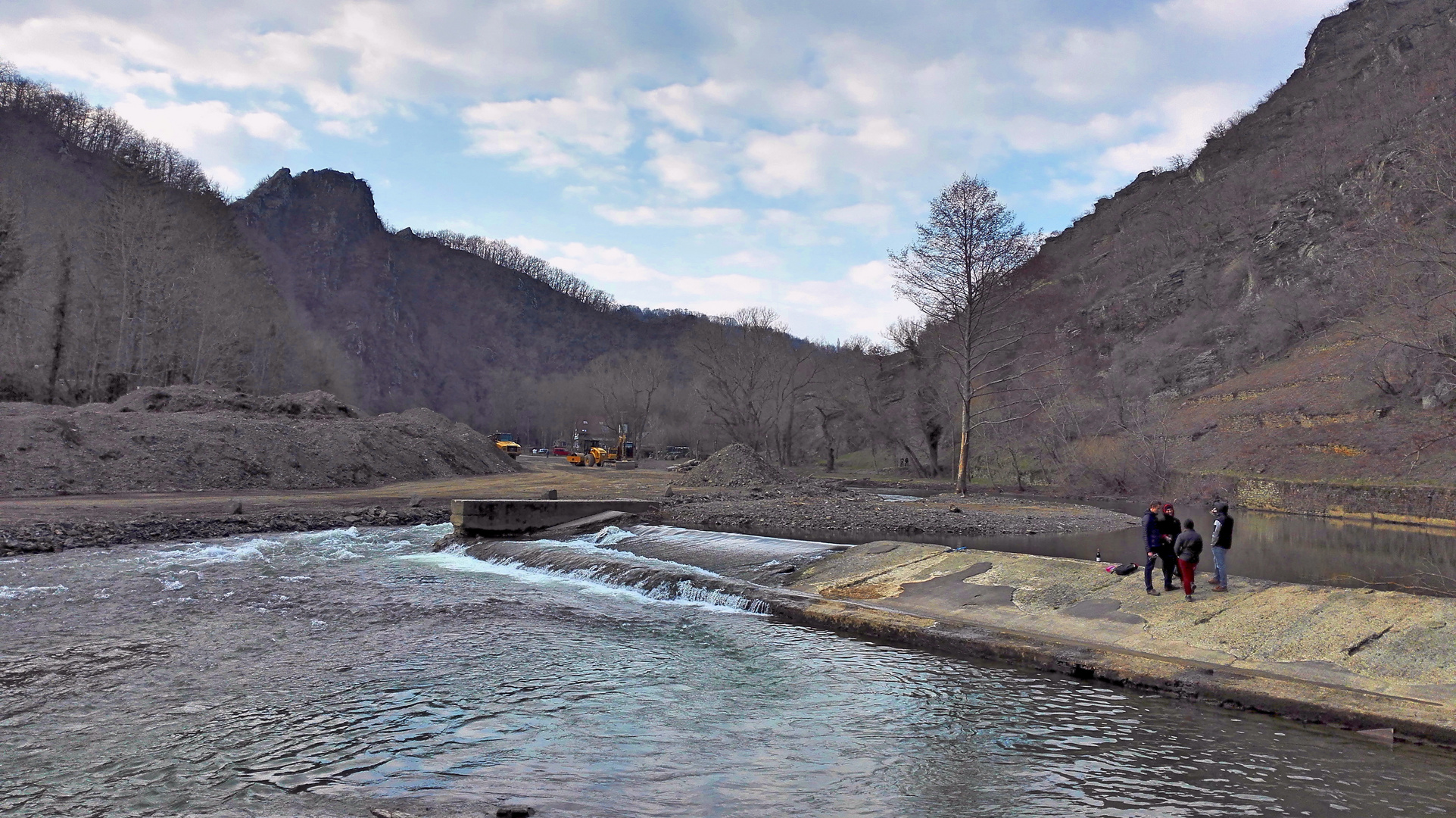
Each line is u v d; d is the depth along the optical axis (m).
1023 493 56.06
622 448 99.31
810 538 27.48
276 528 29.66
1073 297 122.88
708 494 42.16
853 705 10.87
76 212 85.44
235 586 19.11
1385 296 37.66
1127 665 11.97
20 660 12.52
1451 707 9.77
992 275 51.66
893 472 83.75
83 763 8.57
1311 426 50.34
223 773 8.32
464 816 7.29
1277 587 14.03
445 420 62.88
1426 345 35.06
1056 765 8.77
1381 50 130.25
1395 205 37.94
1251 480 46.66
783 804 7.67
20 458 32.91
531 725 9.94
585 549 25.22
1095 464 53.94
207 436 40.19
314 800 7.66
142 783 8.04
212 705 10.53
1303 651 11.91
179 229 86.69
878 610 15.97
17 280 64.56
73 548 23.98
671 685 11.72
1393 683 10.66
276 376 95.56
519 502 29.48
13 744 9.09
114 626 14.86
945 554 19.56
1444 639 11.20
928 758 8.95
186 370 76.81
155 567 21.42
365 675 12.04
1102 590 15.64
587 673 12.34
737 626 15.72
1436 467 39.34
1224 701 10.84
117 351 67.38
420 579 20.95
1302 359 62.00
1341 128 112.38
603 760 8.81
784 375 95.75
